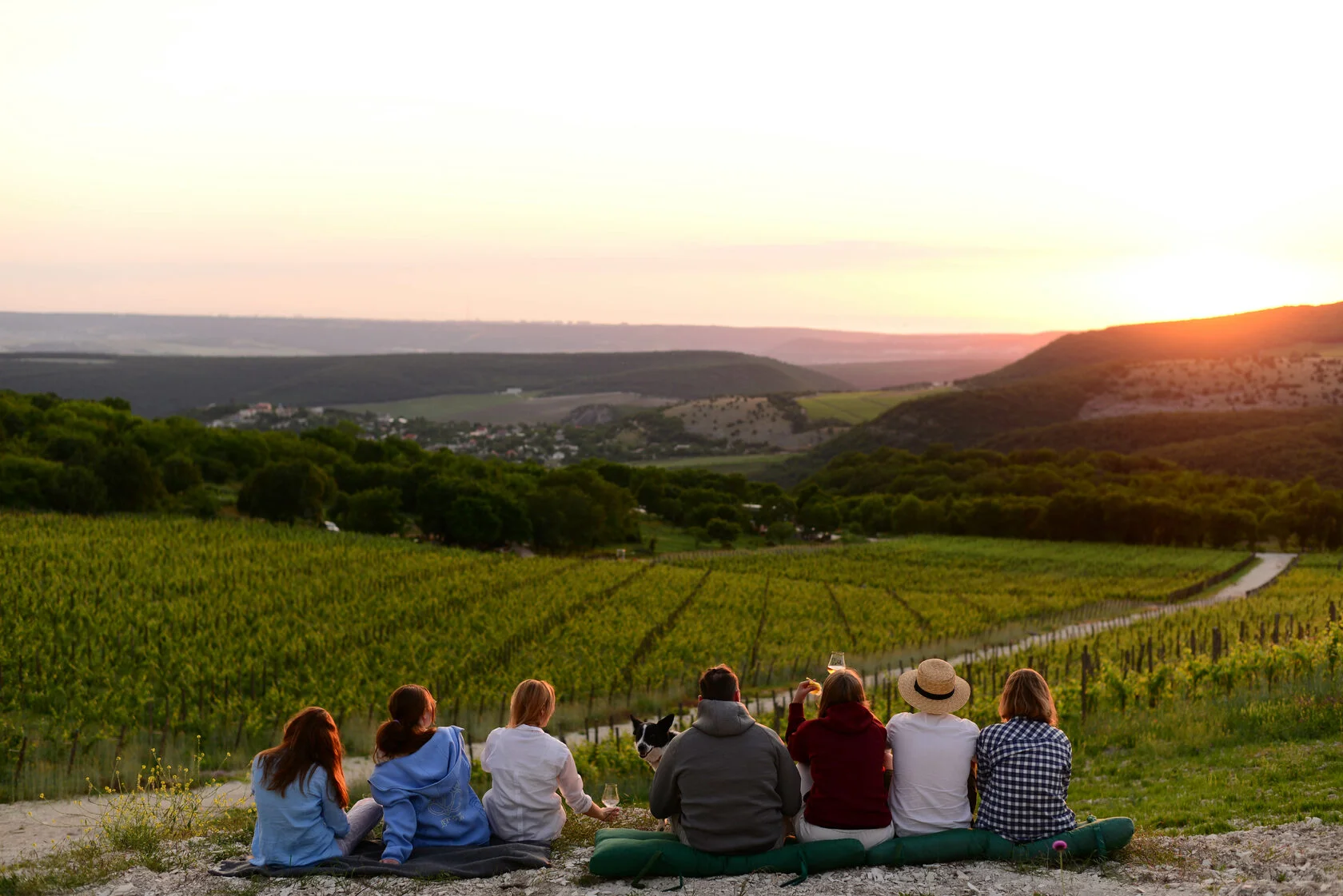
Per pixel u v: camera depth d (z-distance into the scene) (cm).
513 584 5197
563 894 641
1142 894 612
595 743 1596
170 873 711
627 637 3706
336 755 718
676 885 644
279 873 687
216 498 8412
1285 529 11100
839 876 647
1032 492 15375
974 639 4256
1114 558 9450
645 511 15138
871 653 3738
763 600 5228
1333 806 868
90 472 7181
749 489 16912
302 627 3431
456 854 711
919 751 688
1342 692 1459
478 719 2322
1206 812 904
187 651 2806
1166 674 1769
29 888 689
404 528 9725
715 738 668
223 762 1786
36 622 2981
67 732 1847
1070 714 1670
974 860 673
